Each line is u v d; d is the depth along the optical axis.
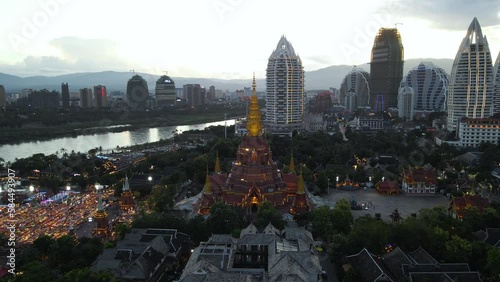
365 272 134.75
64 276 126.94
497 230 162.75
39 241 162.25
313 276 128.62
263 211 181.38
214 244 150.00
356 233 155.62
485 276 140.50
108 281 124.44
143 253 144.25
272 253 141.00
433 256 151.25
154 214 186.12
